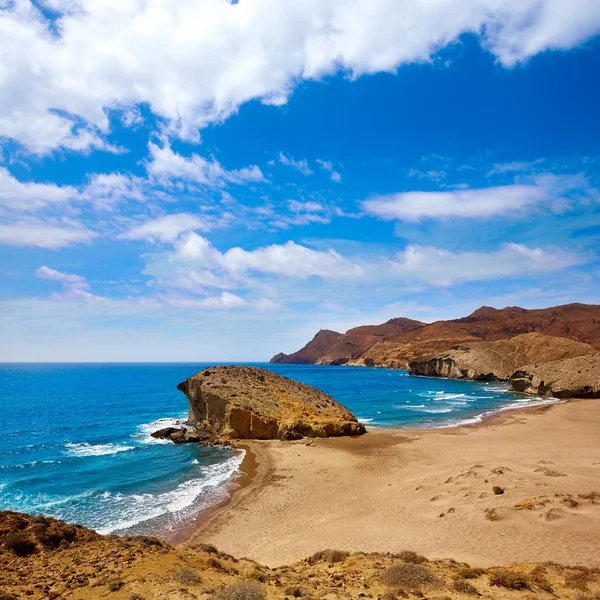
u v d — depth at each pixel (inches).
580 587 379.6
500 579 403.9
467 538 595.5
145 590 344.2
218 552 540.1
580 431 1569.9
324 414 1700.3
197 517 809.5
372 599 352.2
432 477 962.7
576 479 823.1
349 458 1221.7
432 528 658.2
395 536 644.7
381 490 916.0
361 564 478.9
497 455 1174.3
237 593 332.2
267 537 695.7
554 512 623.8
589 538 538.9
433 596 363.9
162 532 741.3
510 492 757.3
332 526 723.4
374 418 2075.5
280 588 381.1
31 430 1825.8
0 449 1446.9
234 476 1079.0
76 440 1594.5
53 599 329.1
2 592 339.6
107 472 1130.0
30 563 419.8
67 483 1033.5
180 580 372.2
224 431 1560.0
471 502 741.9
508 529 601.0
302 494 919.0
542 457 1112.2
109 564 416.5
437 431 1663.4
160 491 968.9
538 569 443.5
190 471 1131.9
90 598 328.2
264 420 1533.0
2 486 1013.8
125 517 812.0
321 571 470.0
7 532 475.8
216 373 1897.1
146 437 1641.2
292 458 1237.7
